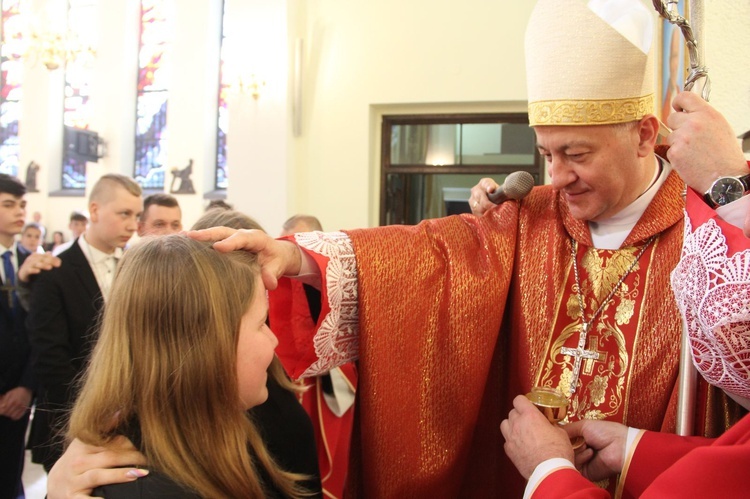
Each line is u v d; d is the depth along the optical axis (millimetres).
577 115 1126
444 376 1294
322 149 6223
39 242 5590
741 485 792
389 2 6051
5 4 10070
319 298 1335
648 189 1267
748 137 1701
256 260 1104
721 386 994
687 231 996
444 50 5957
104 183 2631
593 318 1270
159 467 886
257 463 1059
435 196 6359
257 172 6176
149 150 9320
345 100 6152
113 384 921
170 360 917
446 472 1294
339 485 2145
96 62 9344
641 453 1056
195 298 931
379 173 6375
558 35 1133
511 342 1368
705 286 922
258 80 6129
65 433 1129
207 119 8875
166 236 1029
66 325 2422
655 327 1211
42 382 2355
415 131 6328
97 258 2596
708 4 1768
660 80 2525
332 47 6168
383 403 1263
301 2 6234
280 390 1357
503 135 6184
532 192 1452
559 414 1112
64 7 9641
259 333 1017
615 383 1221
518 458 1062
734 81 1759
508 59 5852
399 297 1278
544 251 1346
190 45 8914
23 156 9625
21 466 2781
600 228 1311
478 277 1307
